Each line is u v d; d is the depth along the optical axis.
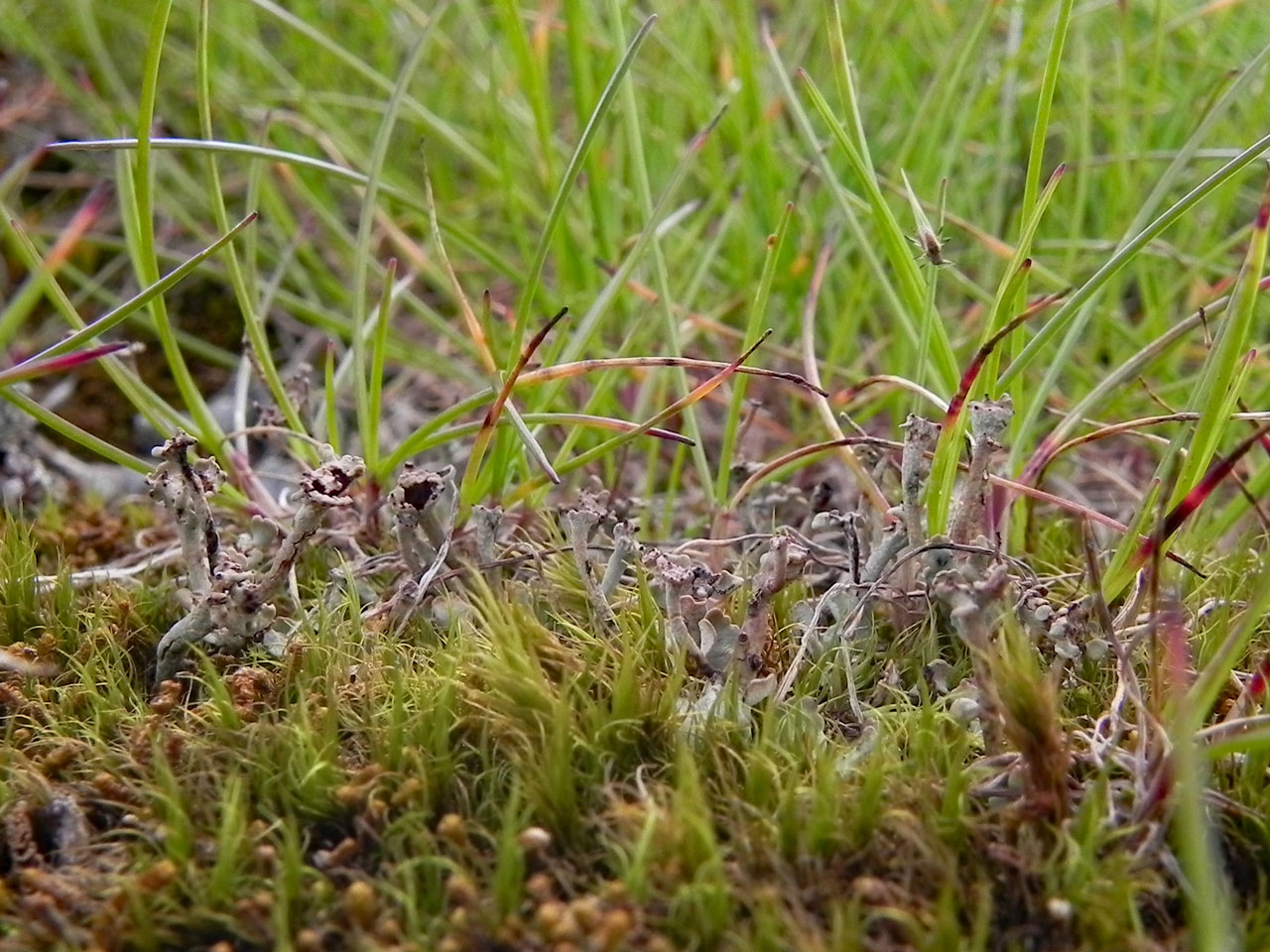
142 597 0.36
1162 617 0.34
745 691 0.34
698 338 0.44
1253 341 0.43
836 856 0.33
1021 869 0.32
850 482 0.41
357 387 0.37
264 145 0.40
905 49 0.47
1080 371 0.41
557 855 0.33
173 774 0.34
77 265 0.47
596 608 0.35
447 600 0.36
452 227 0.41
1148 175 0.45
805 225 0.43
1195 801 0.31
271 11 0.43
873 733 0.34
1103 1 0.44
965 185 0.45
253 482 0.39
